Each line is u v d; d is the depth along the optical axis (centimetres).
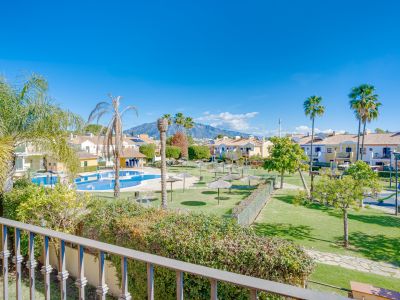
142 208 842
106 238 748
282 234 1630
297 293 145
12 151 965
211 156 7481
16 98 1041
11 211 855
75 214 842
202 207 2334
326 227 1770
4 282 312
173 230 651
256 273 543
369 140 5488
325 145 6050
